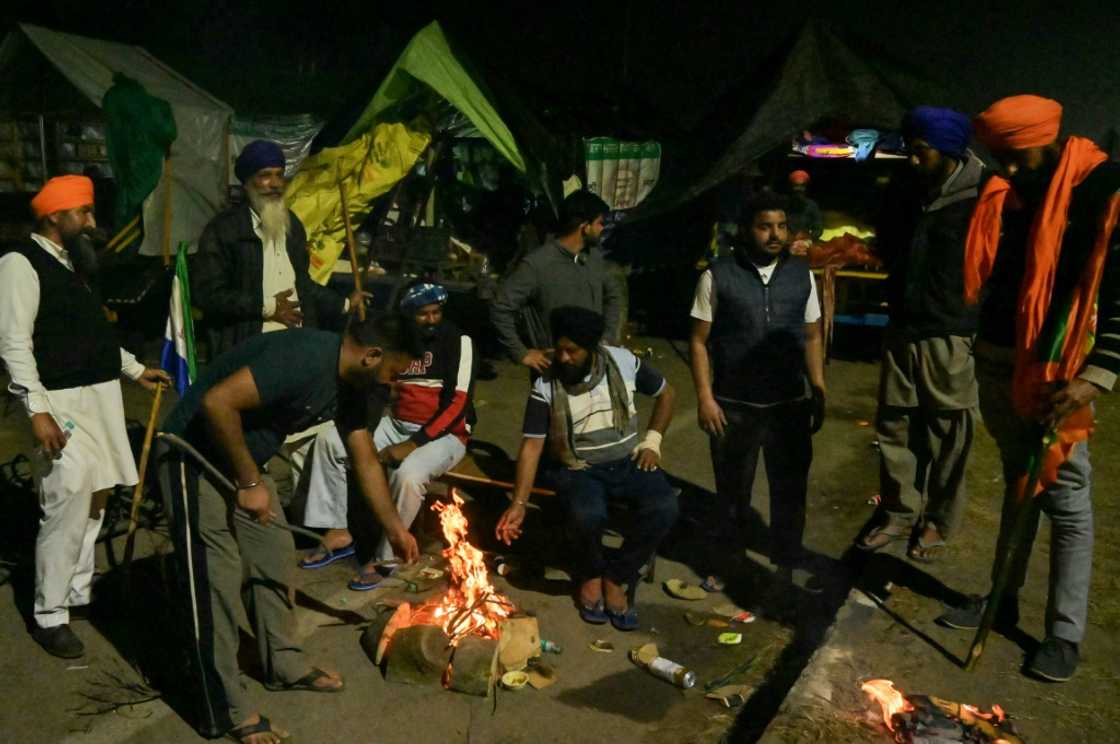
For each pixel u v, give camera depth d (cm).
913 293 423
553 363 406
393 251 933
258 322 459
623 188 1068
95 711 340
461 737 332
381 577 438
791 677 377
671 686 367
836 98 888
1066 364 319
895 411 445
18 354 349
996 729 312
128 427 635
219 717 320
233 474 311
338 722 338
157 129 819
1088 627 384
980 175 411
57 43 928
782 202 415
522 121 852
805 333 435
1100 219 307
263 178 453
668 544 493
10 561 450
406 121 845
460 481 488
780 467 445
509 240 971
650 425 422
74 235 371
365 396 331
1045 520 491
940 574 429
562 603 427
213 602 315
